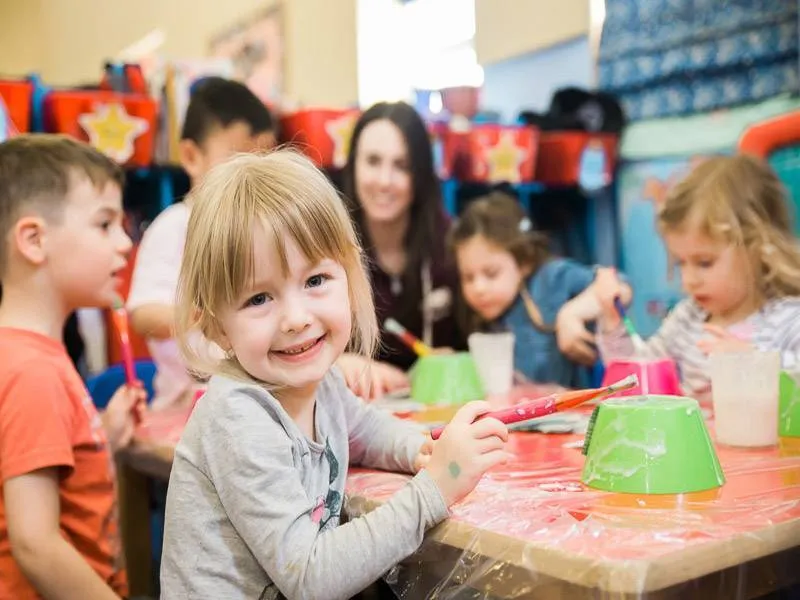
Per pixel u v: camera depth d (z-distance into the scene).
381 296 1.75
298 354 0.78
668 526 0.63
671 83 2.18
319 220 0.77
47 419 0.98
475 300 1.82
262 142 1.70
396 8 3.16
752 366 0.93
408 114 1.77
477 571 0.65
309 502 0.73
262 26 3.63
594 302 1.64
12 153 1.11
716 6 2.04
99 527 1.05
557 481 0.79
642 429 0.75
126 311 1.65
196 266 0.78
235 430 0.73
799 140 1.76
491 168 2.23
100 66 4.84
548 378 1.80
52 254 1.09
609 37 2.34
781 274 1.32
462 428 0.72
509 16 2.71
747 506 0.68
